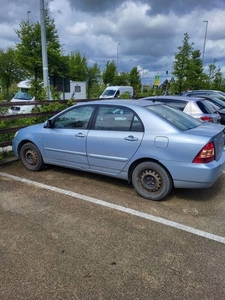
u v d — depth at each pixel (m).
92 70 34.59
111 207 3.57
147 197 3.79
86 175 4.79
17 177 4.69
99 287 2.17
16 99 12.87
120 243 2.77
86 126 4.22
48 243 2.75
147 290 2.14
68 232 2.96
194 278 2.28
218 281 2.25
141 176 3.80
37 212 3.41
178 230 3.03
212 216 3.36
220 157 3.75
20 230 2.98
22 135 5.00
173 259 2.53
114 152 3.91
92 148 4.12
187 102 6.82
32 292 2.10
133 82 37.66
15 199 3.79
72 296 2.07
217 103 10.56
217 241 2.82
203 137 3.39
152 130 3.62
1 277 2.26
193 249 2.68
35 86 8.53
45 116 6.94
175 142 3.44
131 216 3.34
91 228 3.05
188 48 20.81
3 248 2.65
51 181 4.51
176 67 21.48
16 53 18.00
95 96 31.53
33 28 17.41
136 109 3.79
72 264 2.43
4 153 6.12
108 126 4.00
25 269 2.36
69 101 8.00
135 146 3.70
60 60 18.56
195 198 3.87
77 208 3.54
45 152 4.76
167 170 3.57
